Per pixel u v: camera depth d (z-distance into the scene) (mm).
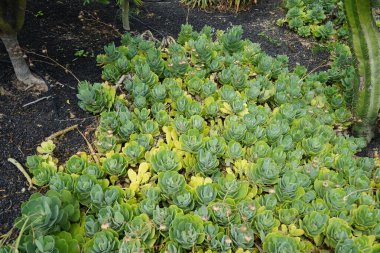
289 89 2533
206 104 2344
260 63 2742
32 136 2154
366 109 2320
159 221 1606
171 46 2791
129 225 1579
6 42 2223
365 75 2230
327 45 3479
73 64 2717
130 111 2389
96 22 3289
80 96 2191
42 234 1447
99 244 1476
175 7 4031
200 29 3643
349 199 1833
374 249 1604
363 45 2158
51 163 1938
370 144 2486
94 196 1665
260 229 1655
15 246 1329
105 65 2678
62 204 1629
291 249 1524
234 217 1686
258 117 2238
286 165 1994
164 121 2221
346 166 2012
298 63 3230
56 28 3049
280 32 3699
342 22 3832
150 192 1738
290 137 2117
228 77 2582
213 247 1569
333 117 2467
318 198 1836
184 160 1989
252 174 1885
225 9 4078
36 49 2756
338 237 1632
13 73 2500
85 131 2256
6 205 1799
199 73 2572
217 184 1824
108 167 1879
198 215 1589
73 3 3451
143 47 2775
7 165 1977
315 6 3816
